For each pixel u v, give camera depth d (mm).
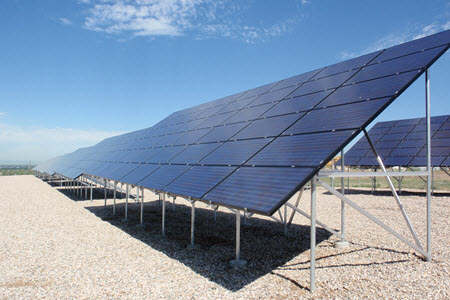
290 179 5027
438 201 17172
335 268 6789
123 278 6254
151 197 20812
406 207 15156
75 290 5680
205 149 9219
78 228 10766
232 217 13250
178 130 13938
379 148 22625
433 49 6852
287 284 5883
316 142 5758
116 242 8992
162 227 10711
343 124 5832
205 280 6121
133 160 13344
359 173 6348
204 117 13375
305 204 16719
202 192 6262
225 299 5242
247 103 11555
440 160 18516
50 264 7094
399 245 8539
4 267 6891
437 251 7922
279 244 8859
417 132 22188
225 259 7469
